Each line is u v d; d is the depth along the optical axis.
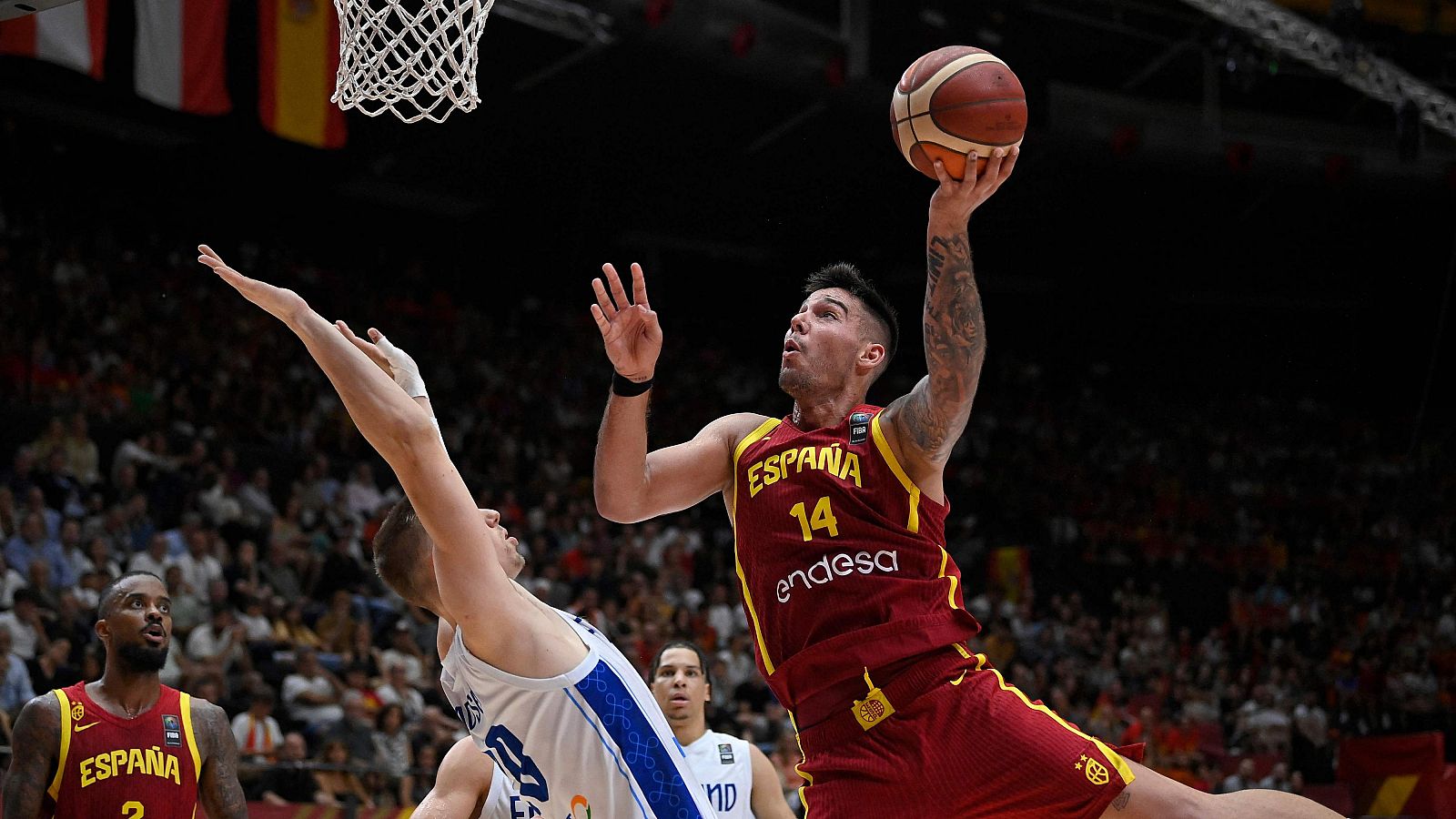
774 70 14.61
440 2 3.72
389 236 20.59
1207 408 22.50
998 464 19.81
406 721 9.28
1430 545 19.31
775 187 19.88
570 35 14.88
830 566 2.91
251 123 17.73
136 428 12.52
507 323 21.08
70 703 3.92
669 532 14.13
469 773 3.85
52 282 14.21
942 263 2.81
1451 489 20.33
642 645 11.27
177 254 16.80
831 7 15.41
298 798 8.02
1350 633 16.88
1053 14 15.41
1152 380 23.19
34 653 8.51
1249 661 16.06
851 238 20.84
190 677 8.55
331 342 2.58
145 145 18.19
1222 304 22.58
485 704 2.71
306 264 18.88
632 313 3.00
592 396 18.64
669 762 2.76
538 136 18.58
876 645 2.85
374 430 2.54
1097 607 17.06
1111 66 16.92
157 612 3.99
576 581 12.45
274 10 10.89
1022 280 22.73
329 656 9.84
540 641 2.69
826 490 2.96
